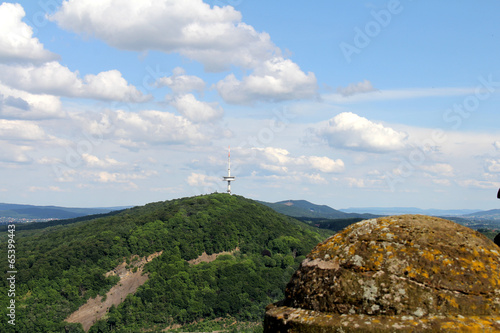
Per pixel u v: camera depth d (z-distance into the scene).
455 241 5.65
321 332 5.44
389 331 5.14
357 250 5.89
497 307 5.19
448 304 5.25
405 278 5.48
